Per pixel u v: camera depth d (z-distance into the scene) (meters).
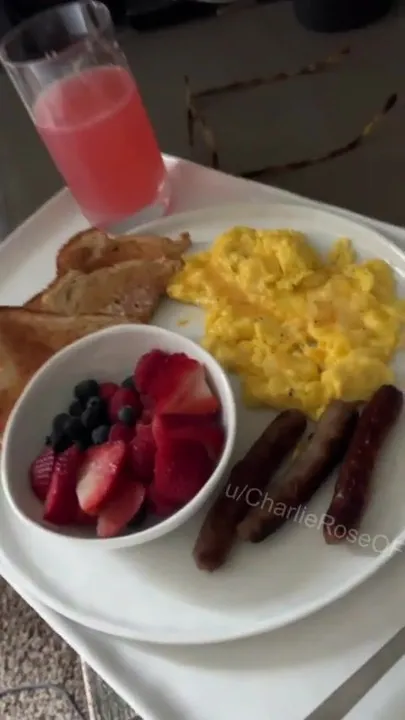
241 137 1.28
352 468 0.67
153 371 0.77
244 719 0.61
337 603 0.65
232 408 0.72
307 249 0.87
